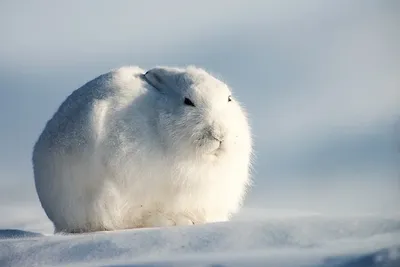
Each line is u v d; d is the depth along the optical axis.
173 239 14.16
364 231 13.01
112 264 12.84
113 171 18.23
